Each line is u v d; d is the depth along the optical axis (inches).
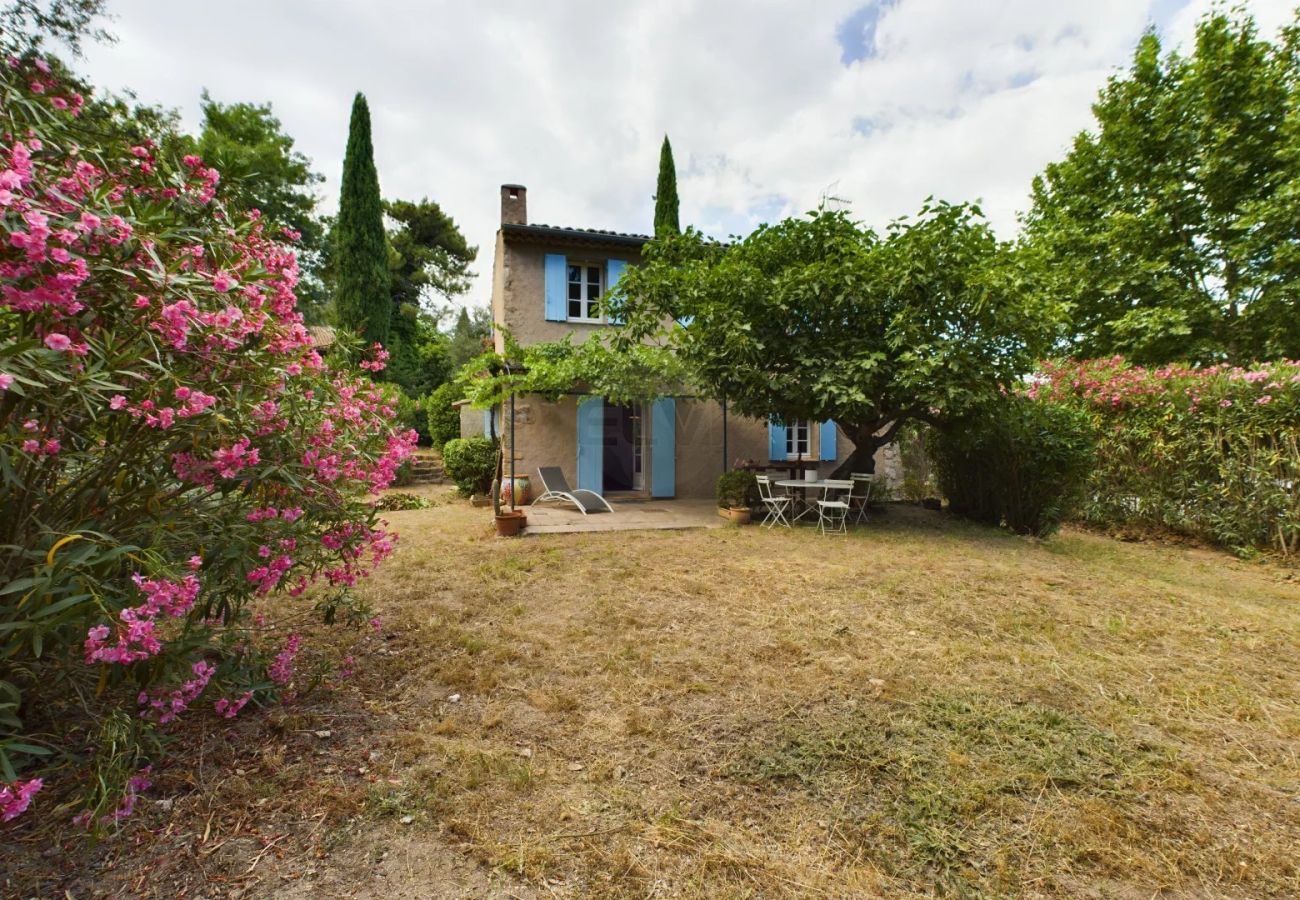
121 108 113.4
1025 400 297.0
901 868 69.4
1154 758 91.7
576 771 88.4
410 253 1069.1
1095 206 479.5
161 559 74.6
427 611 161.3
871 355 265.1
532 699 111.3
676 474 420.2
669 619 156.2
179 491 89.0
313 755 90.1
